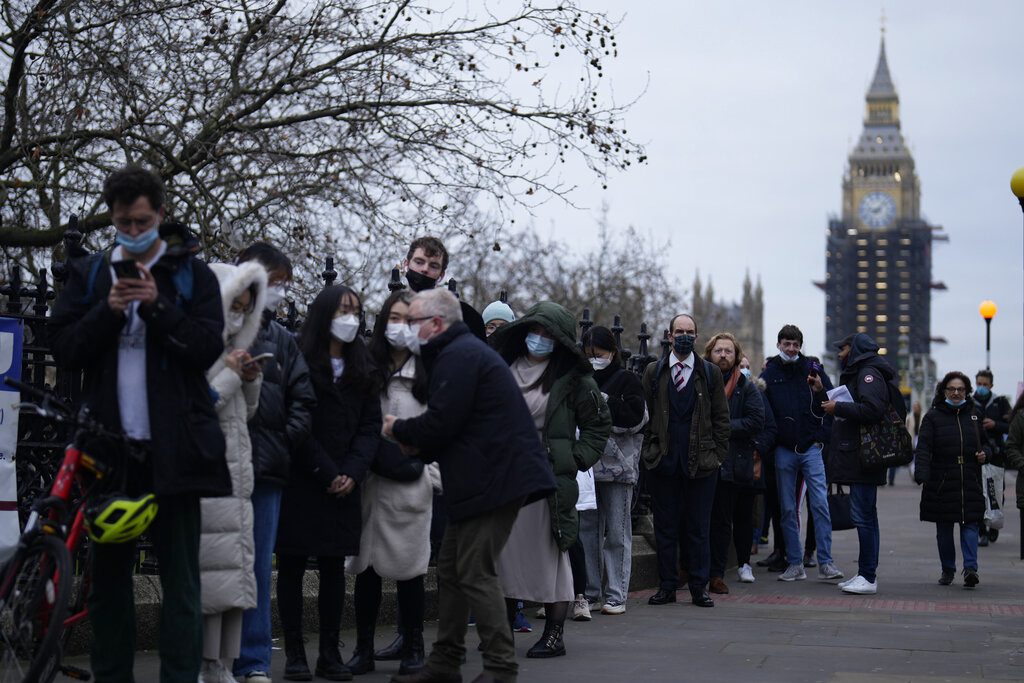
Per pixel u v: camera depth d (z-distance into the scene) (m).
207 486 5.48
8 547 7.55
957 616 11.23
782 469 14.43
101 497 5.39
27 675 5.00
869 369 12.96
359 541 7.43
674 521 11.95
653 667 8.18
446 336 6.91
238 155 16.78
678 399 11.76
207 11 15.59
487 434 6.77
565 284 66.69
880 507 30.50
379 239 17.22
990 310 36.38
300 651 7.39
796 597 12.67
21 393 7.70
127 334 5.49
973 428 14.02
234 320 6.38
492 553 6.85
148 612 7.99
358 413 7.38
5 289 7.78
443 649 7.16
